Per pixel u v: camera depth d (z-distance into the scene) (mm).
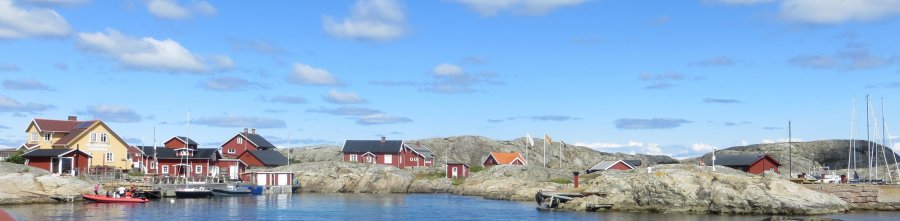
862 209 72625
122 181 90312
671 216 65438
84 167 96688
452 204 84500
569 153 179250
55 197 76562
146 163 112000
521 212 71812
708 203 68188
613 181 74375
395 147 141000
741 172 96062
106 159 103688
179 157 114812
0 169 81562
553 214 69000
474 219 65562
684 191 69125
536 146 180000
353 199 94188
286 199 92188
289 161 135875
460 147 174000
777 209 66188
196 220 62750
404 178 117000
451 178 121750
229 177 114125
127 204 77688
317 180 115062
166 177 99625
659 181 70312
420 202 88375
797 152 158625
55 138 102500
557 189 89500
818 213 66500
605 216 65875
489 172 115562
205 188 94812
